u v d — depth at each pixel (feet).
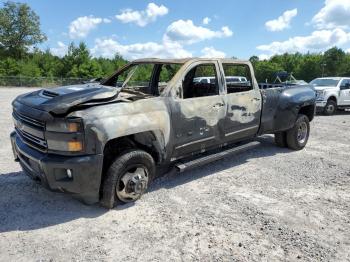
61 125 11.89
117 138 13.39
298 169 19.33
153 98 14.24
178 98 15.10
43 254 10.57
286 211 13.84
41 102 12.88
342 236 12.03
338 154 22.91
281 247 11.23
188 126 15.53
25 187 15.57
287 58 304.50
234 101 17.78
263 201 14.76
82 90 13.61
